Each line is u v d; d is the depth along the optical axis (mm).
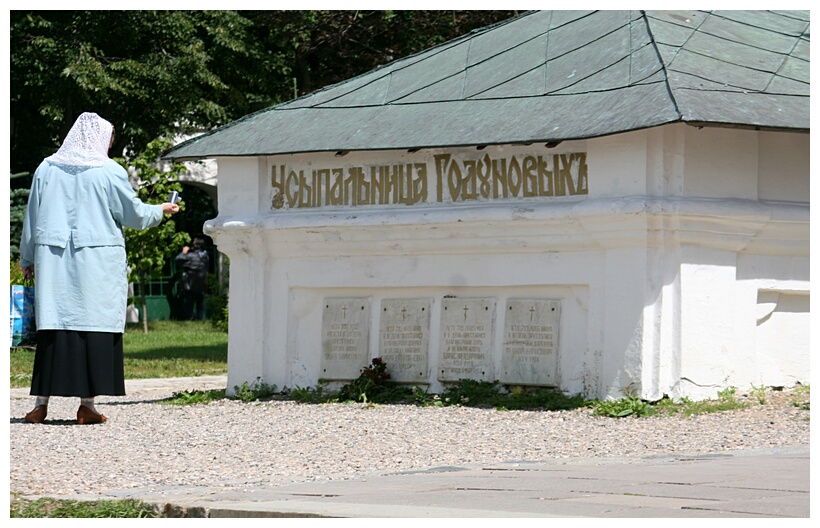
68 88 29094
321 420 11828
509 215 12586
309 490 7574
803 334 13078
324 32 28609
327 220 13586
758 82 12648
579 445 9914
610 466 8547
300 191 14047
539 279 12688
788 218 12547
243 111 30875
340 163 13789
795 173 12875
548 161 12633
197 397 14031
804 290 12945
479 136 12633
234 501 7180
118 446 10227
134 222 11898
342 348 13820
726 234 12297
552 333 12633
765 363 12789
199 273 35125
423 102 13875
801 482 7449
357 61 29266
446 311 13250
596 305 12328
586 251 12414
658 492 7117
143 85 29609
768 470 8055
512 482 7699
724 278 12414
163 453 9766
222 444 10281
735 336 12516
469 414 11977
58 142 31234
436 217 12969
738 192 12445
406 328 13461
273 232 13992
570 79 13195
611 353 12188
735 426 10758
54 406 13711
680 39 13258
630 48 13180
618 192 12133
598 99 12508
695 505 6629
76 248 11703
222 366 21125
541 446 9898
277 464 9109
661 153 12000
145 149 30328
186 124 31188
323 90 15109
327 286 13867
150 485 8172
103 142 12078
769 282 12773
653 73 12469
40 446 10234
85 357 11742
